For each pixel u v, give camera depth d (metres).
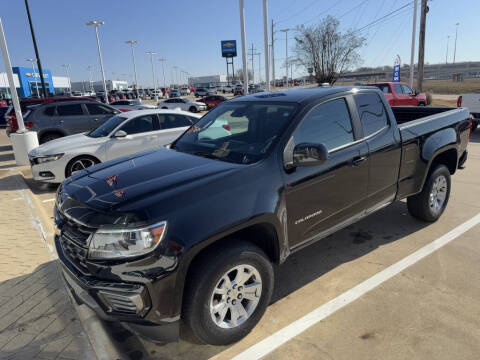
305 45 31.33
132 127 7.69
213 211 2.48
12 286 3.54
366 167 3.59
